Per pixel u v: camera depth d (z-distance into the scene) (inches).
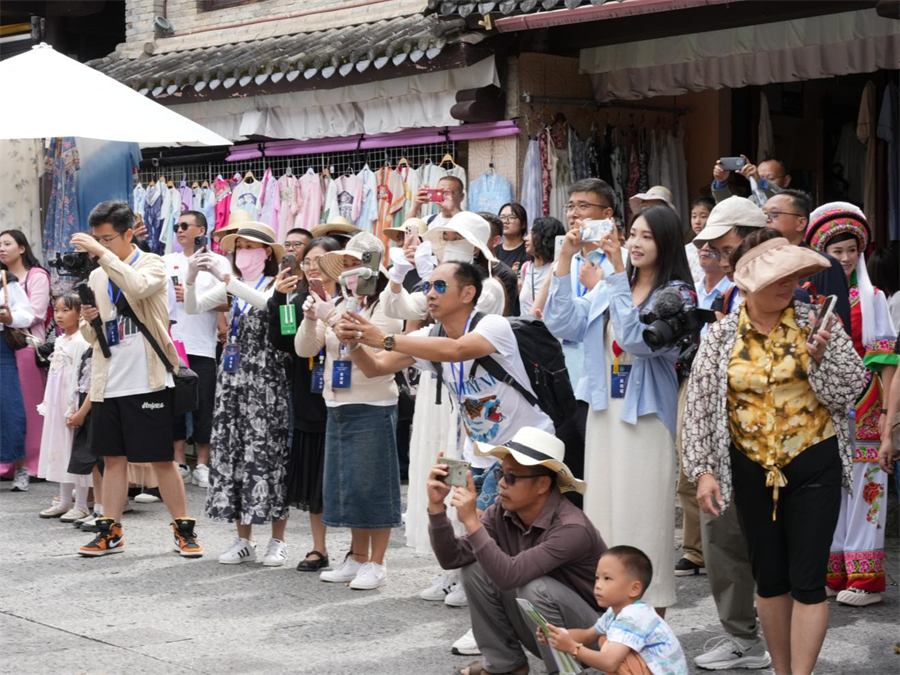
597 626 192.5
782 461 195.2
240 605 262.1
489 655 206.7
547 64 405.4
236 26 525.7
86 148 450.9
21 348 404.2
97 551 308.7
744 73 384.8
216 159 498.3
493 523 208.8
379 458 272.5
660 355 215.0
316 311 211.6
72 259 317.4
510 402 221.3
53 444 359.9
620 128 427.2
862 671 214.8
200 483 402.0
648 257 216.2
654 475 214.5
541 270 313.7
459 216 258.2
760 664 219.6
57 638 236.8
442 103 413.1
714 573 220.4
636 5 343.0
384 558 306.2
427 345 210.8
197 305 320.2
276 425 294.7
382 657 225.8
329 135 449.7
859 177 486.9
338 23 488.4
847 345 192.9
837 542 260.8
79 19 608.1
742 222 245.4
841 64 366.0
